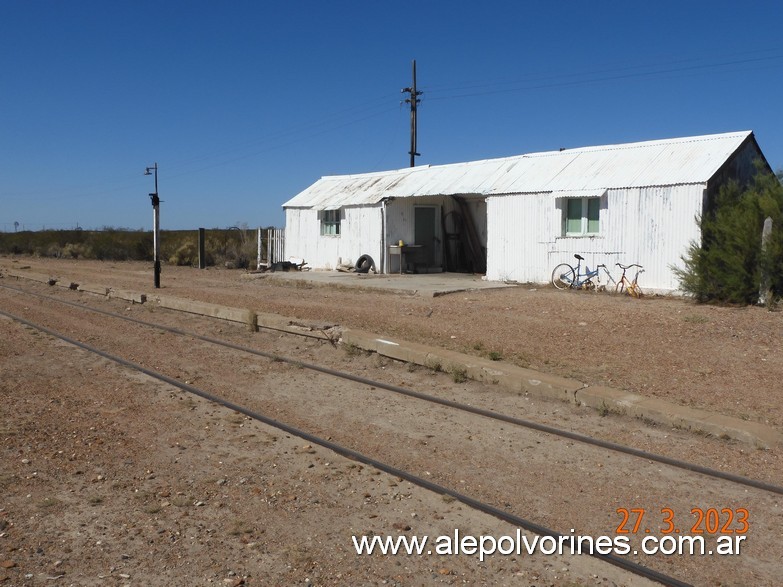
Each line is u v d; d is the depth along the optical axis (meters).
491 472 6.52
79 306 17.94
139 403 8.88
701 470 6.46
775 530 5.37
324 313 15.22
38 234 57.06
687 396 8.71
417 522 5.52
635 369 10.09
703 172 17.55
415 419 8.17
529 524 5.41
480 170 24.48
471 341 12.08
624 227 18.62
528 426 7.79
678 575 4.73
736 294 15.39
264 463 6.78
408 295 18.83
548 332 12.81
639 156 20.17
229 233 41.59
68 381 10.04
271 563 4.86
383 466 6.60
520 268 21.17
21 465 6.65
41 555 4.93
